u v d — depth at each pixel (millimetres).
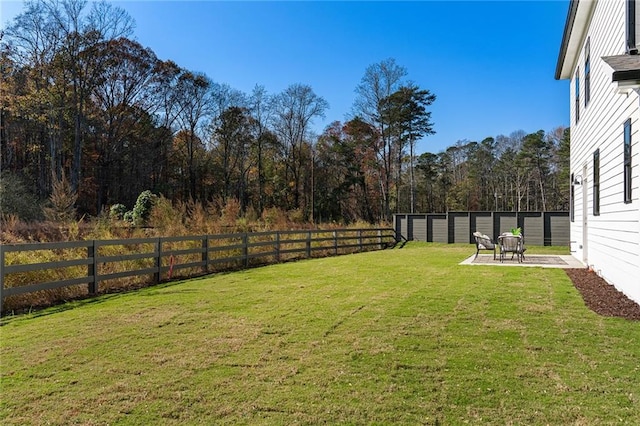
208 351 3697
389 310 5160
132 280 8039
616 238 6328
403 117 30109
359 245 16016
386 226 22844
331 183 36625
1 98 22141
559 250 14977
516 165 42938
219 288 7152
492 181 45219
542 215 16656
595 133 8016
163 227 11812
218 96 34062
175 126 33281
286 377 3061
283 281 7875
